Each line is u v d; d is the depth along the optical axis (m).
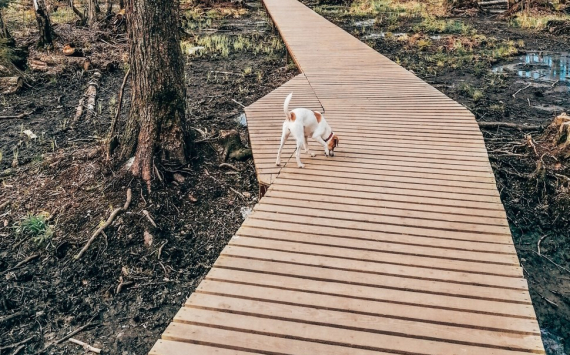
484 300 3.56
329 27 16.52
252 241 4.35
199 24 21.89
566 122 7.98
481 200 5.07
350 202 5.08
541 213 6.80
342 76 10.47
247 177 7.39
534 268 5.77
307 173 5.82
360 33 19.81
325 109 8.25
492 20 22.98
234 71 14.23
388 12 25.55
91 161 7.44
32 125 10.02
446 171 5.78
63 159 7.77
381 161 6.11
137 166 6.88
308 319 3.37
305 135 6.14
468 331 3.26
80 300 5.18
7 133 9.58
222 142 7.88
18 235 6.14
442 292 3.64
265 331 3.27
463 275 3.85
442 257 4.09
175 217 6.47
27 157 8.31
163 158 7.10
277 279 3.81
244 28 21.81
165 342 3.19
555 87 12.50
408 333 3.24
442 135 6.96
